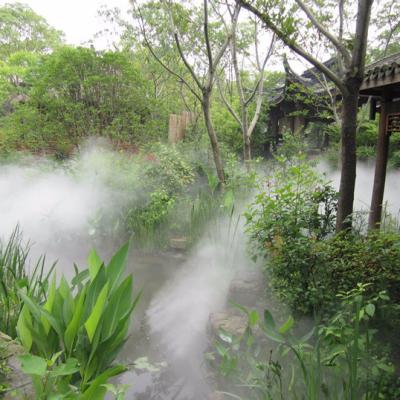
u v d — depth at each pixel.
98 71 8.69
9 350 2.37
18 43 30.80
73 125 8.68
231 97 13.81
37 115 8.80
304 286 3.24
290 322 2.57
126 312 2.61
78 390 2.28
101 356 2.51
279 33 4.08
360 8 3.84
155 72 14.20
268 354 3.30
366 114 10.04
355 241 3.48
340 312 2.70
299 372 2.86
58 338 2.50
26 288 2.98
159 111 9.66
